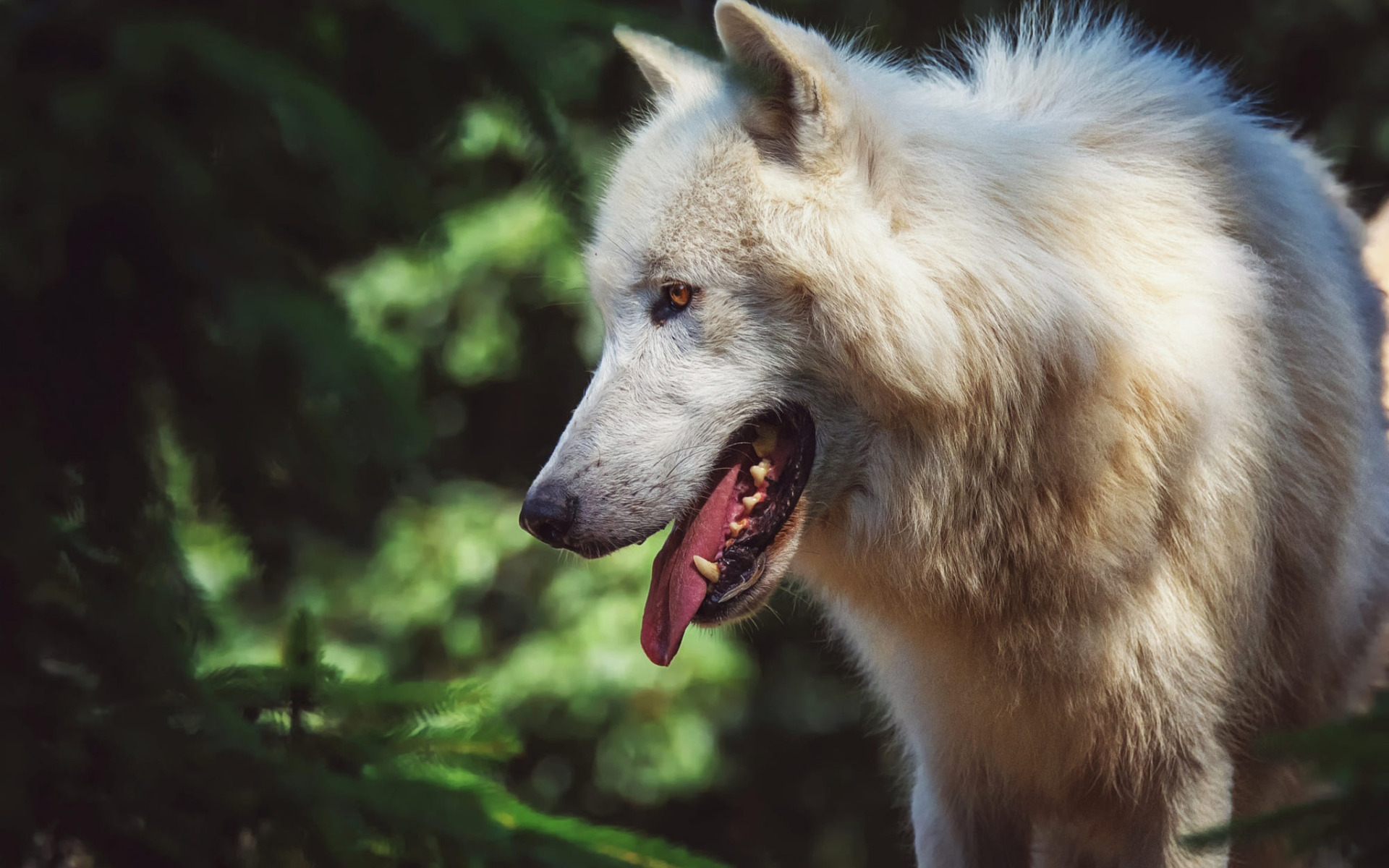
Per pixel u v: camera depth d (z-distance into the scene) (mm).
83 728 2891
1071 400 4586
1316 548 5137
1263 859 5402
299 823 3051
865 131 4621
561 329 14508
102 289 2580
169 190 2420
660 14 3074
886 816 16250
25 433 2668
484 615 14992
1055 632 4832
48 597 2893
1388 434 5688
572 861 3322
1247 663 4938
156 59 2320
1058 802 5379
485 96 2809
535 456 15266
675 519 4852
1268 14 14188
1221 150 5188
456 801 3359
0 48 2346
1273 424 4891
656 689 13984
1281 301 5043
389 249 2867
